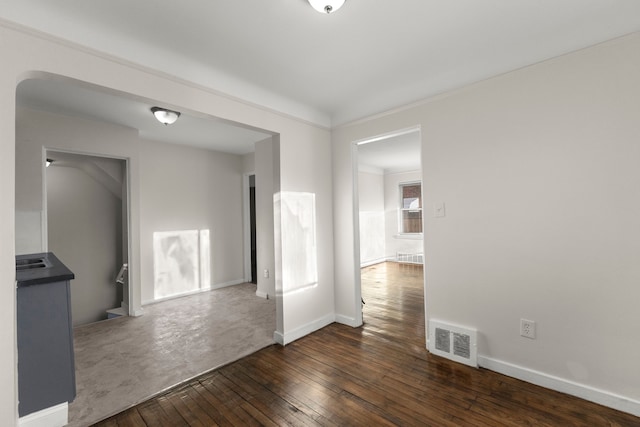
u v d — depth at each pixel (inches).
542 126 82.4
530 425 68.4
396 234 306.2
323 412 74.9
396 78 104.2
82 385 88.8
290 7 67.3
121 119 140.3
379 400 79.1
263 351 110.0
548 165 81.7
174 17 69.8
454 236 99.7
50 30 64.4
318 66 94.7
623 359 72.2
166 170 186.5
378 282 217.6
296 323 120.9
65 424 71.7
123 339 122.6
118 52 74.7
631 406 71.1
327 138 137.9
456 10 69.5
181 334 127.0
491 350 92.7
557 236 80.7
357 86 110.0
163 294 181.6
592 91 75.0
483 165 92.9
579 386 77.9
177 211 190.7
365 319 140.8
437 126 102.7
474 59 92.1
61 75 66.0
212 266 207.2
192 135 171.2
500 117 89.4
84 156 155.8
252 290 202.8
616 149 72.4
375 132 121.0
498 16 72.0
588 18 73.2
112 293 199.9
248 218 229.1
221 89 96.9
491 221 91.7
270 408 77.1
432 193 104.4
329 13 65.9
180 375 94.0
